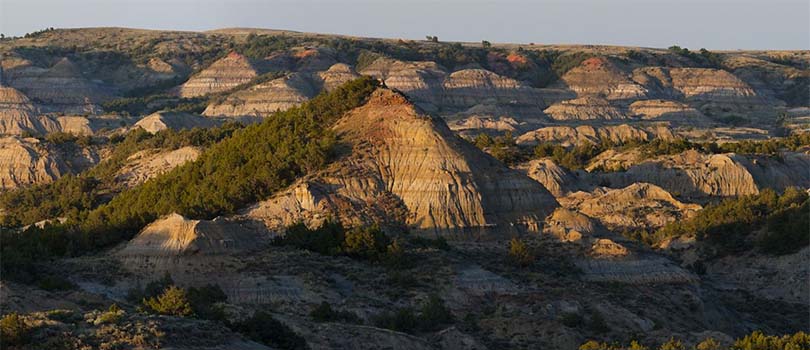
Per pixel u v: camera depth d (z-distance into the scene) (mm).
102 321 122438
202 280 172250
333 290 173000
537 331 166250
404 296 175875
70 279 168000
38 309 141125
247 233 187375
